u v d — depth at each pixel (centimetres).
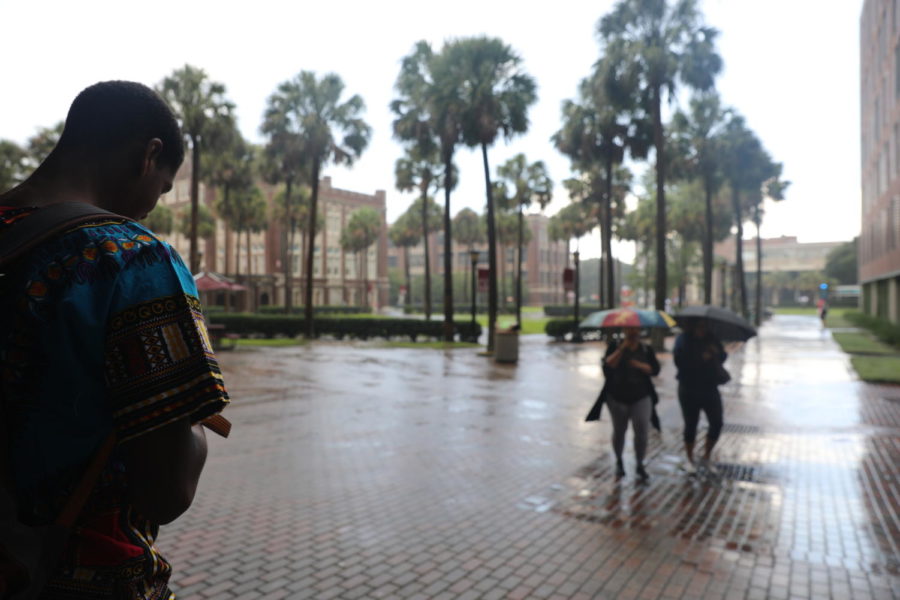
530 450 720
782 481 595
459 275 10662
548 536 446
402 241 7075
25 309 77
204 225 5481
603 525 470
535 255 11356
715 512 502
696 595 354
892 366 1598
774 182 5078
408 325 2752
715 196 4431
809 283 11181
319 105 2905
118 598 85
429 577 376
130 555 87
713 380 623
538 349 2336
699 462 665
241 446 732
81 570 83
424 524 469
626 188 4162
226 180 4003
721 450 731
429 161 3841
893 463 668
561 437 794
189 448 82
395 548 421
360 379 1395
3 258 77
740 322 612
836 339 2703
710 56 2212
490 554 412
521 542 434
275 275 6962
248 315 3062
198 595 348
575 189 4266
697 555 412
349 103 2944
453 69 2336
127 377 77
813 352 2173
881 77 3438
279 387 1252
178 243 7238
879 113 3538
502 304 7300
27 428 78
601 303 4125
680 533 454
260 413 958
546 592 357
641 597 352
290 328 2931
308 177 3709
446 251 2625
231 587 358
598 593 356
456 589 360
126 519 87
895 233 3011
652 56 2178
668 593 357
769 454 710
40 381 78
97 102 93
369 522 473
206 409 81
